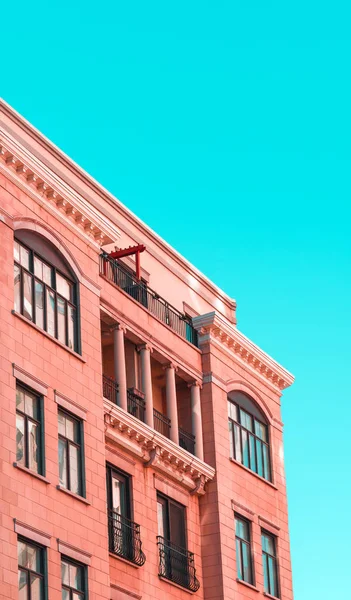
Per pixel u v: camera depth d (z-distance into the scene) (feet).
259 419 165.78
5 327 116.16
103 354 145.28
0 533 108.58
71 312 128.88
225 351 159.53
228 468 153.07
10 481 111.55
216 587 144.46
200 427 152.05
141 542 134.41
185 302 163.43
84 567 119.85
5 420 112.98
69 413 123.85
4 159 121.29
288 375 172.45
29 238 124.36
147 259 157.28
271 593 156.15
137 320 143.43
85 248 133.28
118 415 132.98
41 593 112.88
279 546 160.35
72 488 121.60
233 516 151.33
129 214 156.35
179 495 145.07
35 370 119.34
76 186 135.54
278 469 165.99
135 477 137.39
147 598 133.08
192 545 145.18
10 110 140.26
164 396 152.87
